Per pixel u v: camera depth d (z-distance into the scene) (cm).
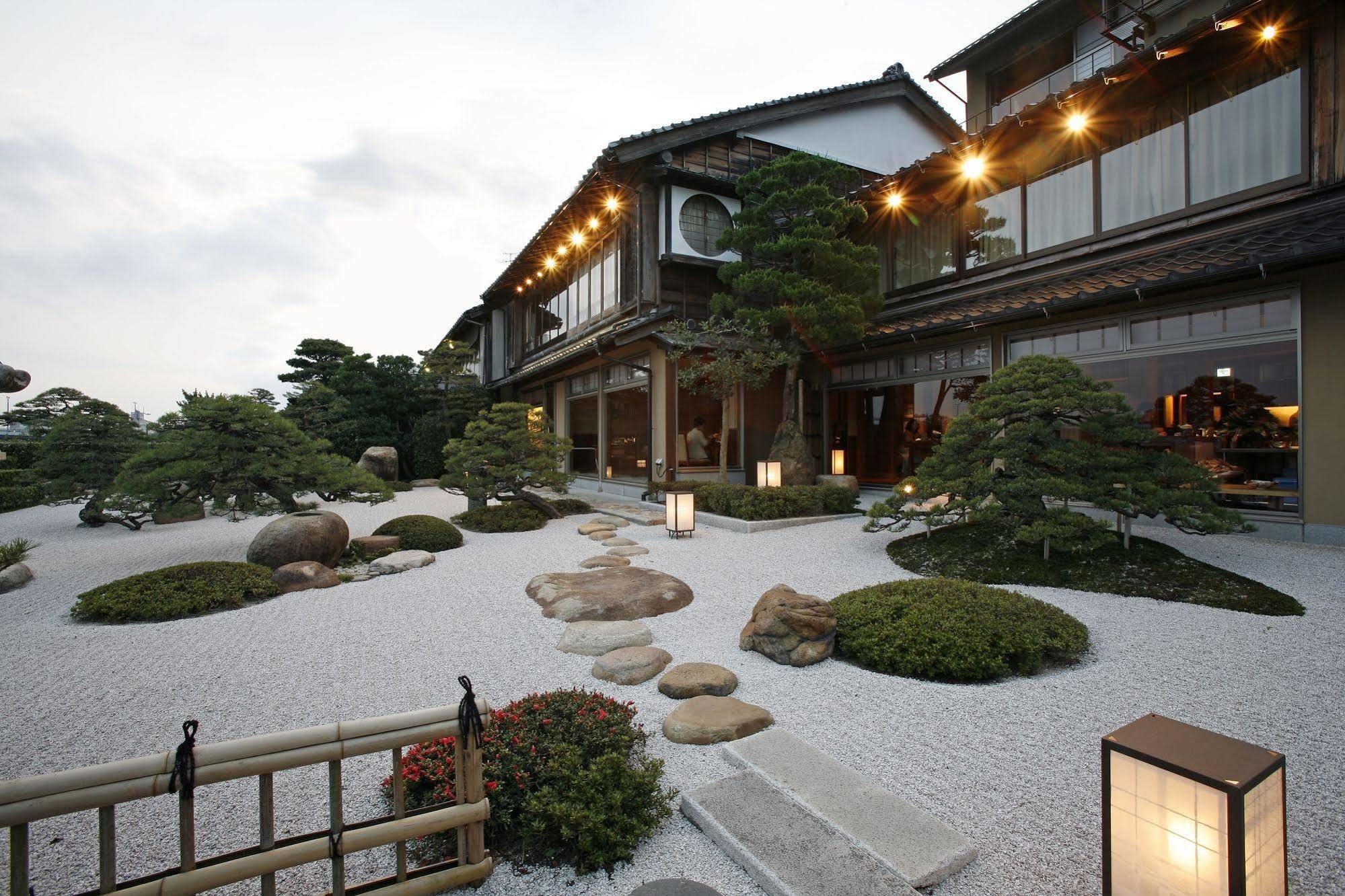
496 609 540
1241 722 301
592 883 208
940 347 1035
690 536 842
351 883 213
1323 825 225
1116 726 304
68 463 1095
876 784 253
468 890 205
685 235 1312
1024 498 565
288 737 179
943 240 1141
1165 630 428
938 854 207
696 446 1217
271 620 523
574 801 225
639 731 285
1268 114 727
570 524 1020
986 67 1311
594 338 1293
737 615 504
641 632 439
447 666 411
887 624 408
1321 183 681
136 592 549
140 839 239
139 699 368
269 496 866
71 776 159
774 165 1056
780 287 991
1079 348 823
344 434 2056
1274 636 407
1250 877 142
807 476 1059
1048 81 1214
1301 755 271
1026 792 251
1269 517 645
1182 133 802
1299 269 614
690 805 241
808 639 403
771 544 774
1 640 479
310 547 692
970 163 1028
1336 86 670
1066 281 849
